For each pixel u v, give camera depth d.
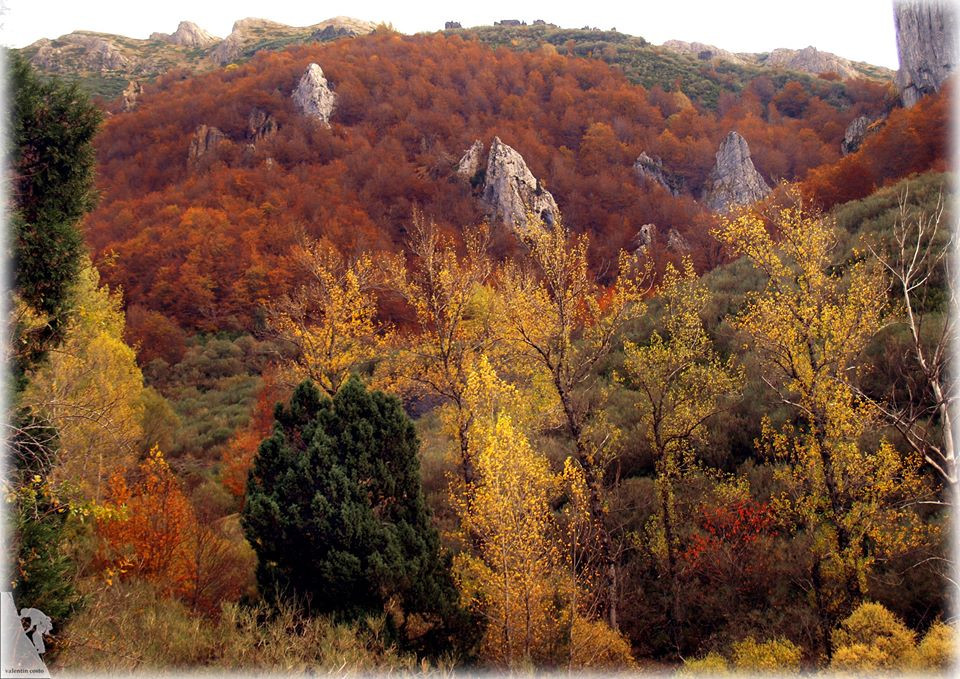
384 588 12.64
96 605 10.38
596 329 17.92
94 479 16.81
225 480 24.17
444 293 19.16
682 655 16.02
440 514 21.08
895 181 43.38
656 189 77.12
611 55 147.12
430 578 13.48
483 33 185.50
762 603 16.08
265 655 9.79
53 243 11.34
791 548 16.38
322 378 21.97
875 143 49.66
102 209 67.44
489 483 13.82
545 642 13.65
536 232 17.34
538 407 20.77
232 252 56.09
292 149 79.94
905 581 14.18
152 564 14.20
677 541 17.42
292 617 11.45
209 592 14.23
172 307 54.25
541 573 14.06
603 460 19.52
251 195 68.06
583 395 22.86
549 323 17.31
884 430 17.19
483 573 14.16
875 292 15.05
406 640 12.95
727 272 36.22
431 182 73.62
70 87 12.38
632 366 18.75
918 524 14.18
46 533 10.00
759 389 22.98
